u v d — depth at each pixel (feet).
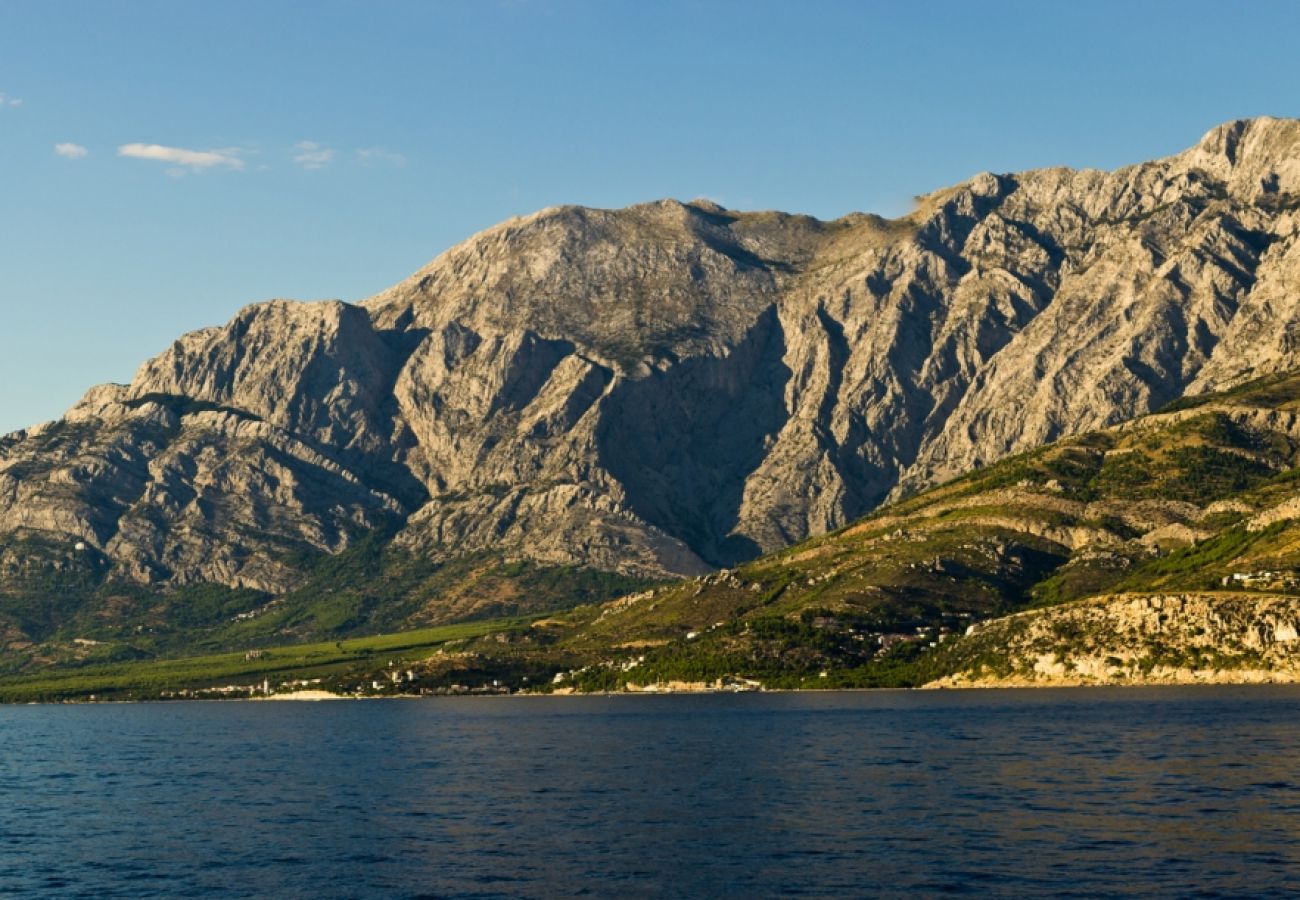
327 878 562.66
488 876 556.10
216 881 566.77
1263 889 497.87
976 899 497.46
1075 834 597.93
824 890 517.14
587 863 575.38
